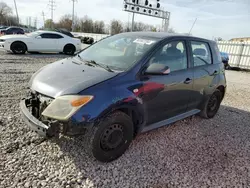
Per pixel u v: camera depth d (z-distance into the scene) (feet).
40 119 8.34
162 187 7.85
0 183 7.19
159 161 9.35
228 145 11.42
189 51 12.00
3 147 9.13
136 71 9.14
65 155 9.01
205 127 13.48
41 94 8.41
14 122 11.41
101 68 9.36
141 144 10.55
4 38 38.50
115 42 11.50
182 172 8.78
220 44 56.95
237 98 22.00
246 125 14.51
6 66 27.09
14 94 16.17
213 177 8.66
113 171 8.42
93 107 7.72
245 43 51.16
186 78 11.44
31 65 29.53
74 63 10.25
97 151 8.33
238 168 9.44
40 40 41.39
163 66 9.14
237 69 53.11
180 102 11.60
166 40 10.76
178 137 11.73
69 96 7.64
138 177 8.23
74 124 7.52
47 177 7.71
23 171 7.86
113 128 8.60
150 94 9.57
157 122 10.83
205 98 13.65
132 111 9.29
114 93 8.21
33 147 9.34
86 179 7.84
